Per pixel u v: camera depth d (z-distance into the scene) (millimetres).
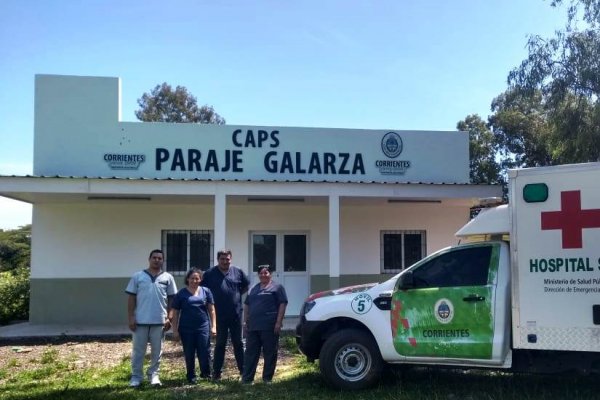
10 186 12047
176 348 11281
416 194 13414
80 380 8320
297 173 15219
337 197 13172
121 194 12719
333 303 7523
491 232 7012
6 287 15727
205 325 8156
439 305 6988
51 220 14469
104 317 14398
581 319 6328
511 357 6734
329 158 15406
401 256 15883
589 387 7246
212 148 14930
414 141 15852
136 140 14656
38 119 14398
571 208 6434
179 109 44094
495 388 7262
